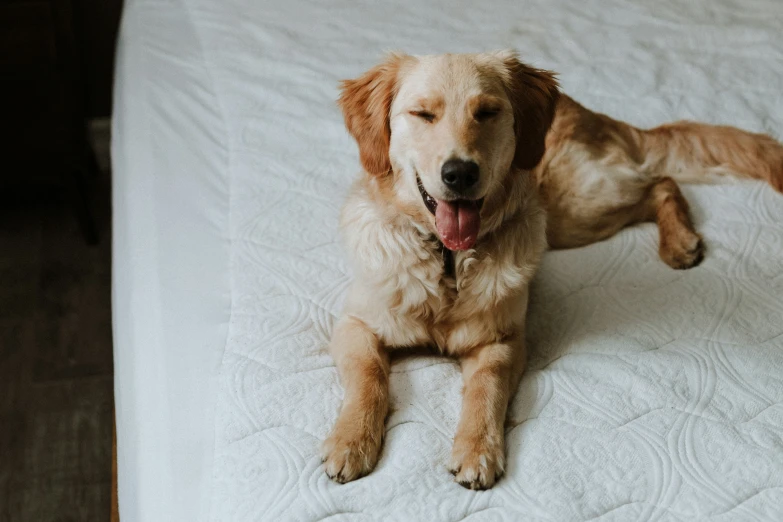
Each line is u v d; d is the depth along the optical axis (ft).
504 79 5.77
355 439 4.87
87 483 8.38
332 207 7.09
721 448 4.96
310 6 10.11
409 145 5.58
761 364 5.63
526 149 5.94
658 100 8.52
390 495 4.62
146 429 5.02
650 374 5.57
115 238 7.70
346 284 6.39
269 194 7.18
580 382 5.54
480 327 5.85
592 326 6.14
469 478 4.68
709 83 8.79
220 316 5.93
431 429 5.16
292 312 6.04
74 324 10.18
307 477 4.69
